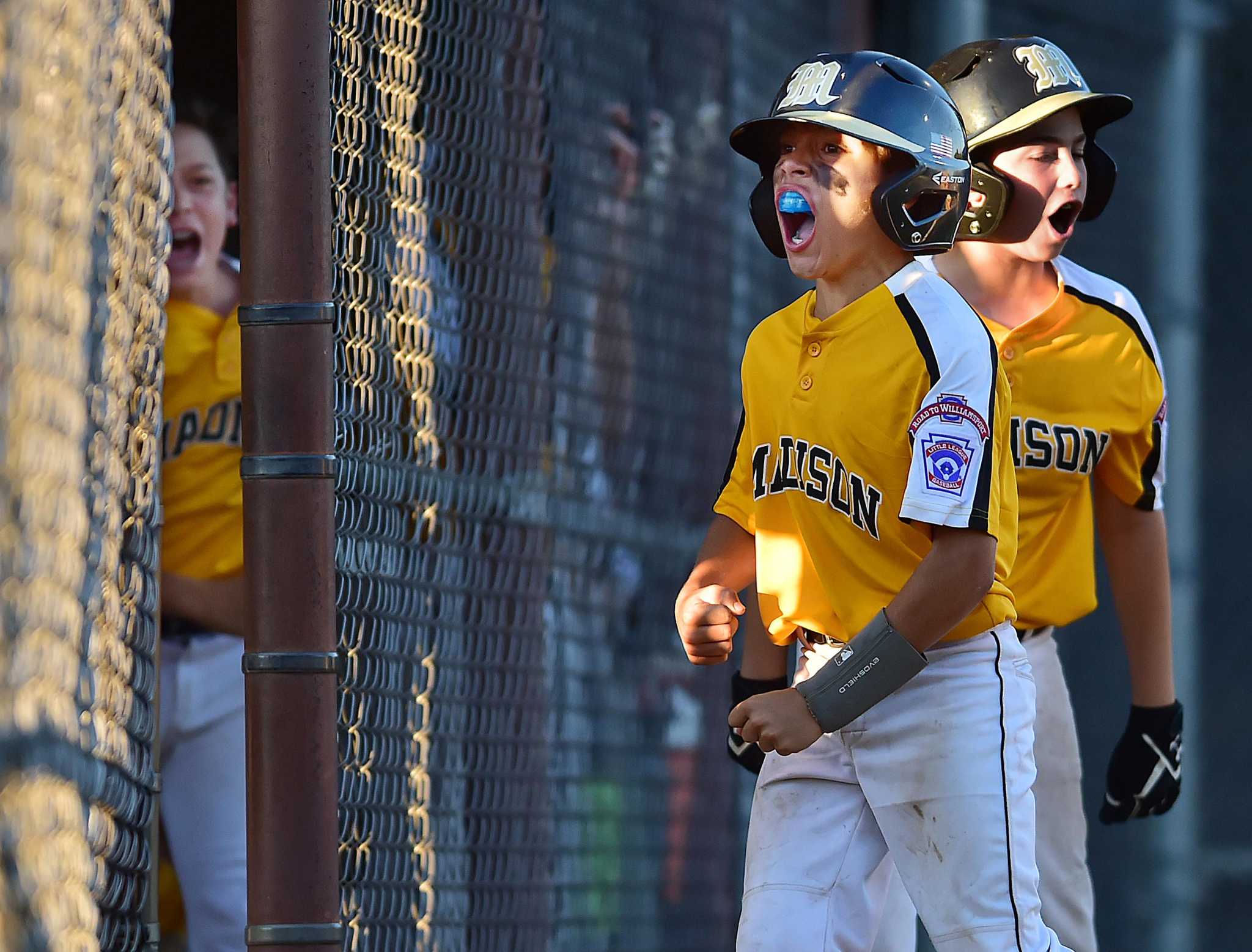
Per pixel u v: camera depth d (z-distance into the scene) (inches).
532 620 569.3
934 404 355.6
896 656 352.8
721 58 760.3
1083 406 467.5
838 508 370.6
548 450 592.7
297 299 352.2
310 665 348.2
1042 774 488.4
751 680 427.2
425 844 460.4
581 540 621.6
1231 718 946.1
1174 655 919.7
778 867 378.3
